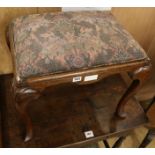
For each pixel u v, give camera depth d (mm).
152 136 1119
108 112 1092
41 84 729
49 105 1068
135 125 1075
